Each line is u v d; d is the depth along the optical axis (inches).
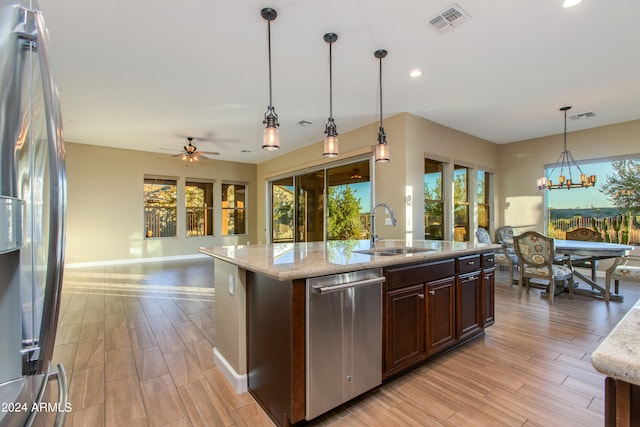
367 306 73.6
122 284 195.3
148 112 183.3
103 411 70.0
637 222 201.0
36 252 29.2
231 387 80.2
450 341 96.5
